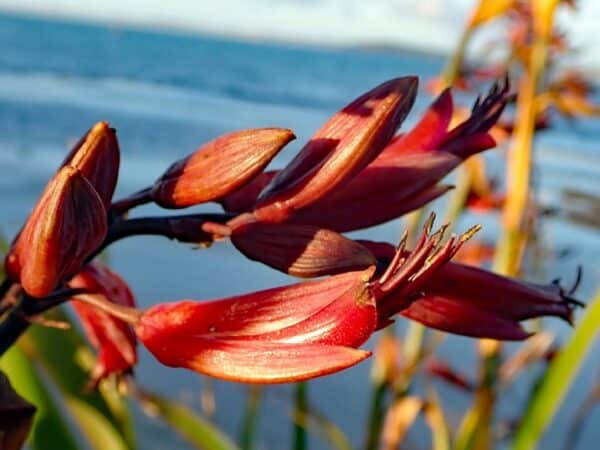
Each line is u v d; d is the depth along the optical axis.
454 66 0.38
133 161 2.53
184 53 10.00
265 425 0.83
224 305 0.19
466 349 1.07
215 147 0.20
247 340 0.18
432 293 0.21
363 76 10.22
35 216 0.18
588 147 3.98
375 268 0.18
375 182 0.21
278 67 9.88
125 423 0.33
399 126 0.20
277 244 0.20
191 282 1.28
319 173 0.20
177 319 0.19
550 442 0.87
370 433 0.41
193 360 0.18
